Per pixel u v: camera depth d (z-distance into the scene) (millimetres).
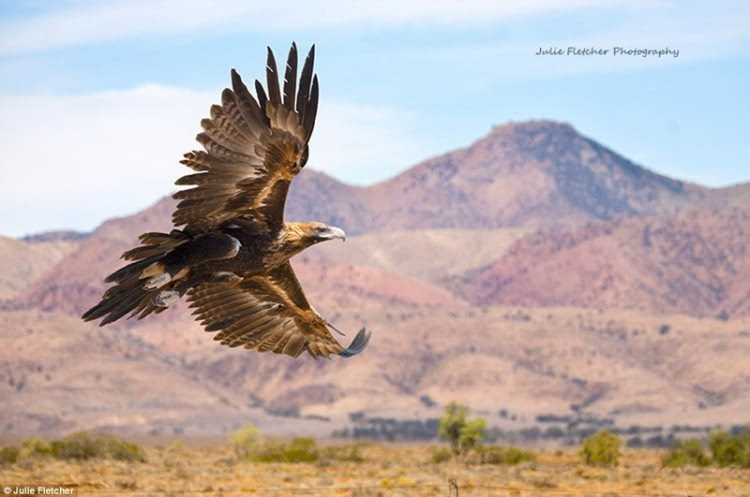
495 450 119500
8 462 94688
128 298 13820
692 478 82688
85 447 102688
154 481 71812
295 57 13484
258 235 14312
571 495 63969
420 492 64188
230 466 103562
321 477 82062
